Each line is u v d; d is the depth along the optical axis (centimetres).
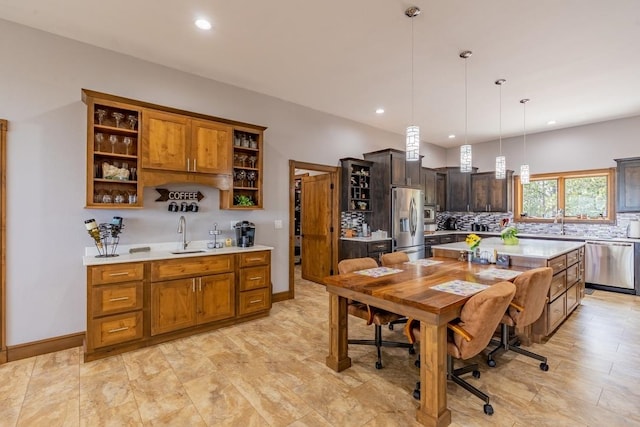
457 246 398
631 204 502
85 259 282
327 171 520
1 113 270
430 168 676
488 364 263
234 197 393
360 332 338
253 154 417
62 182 296
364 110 501
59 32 289
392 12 252
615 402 212
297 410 204
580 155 578
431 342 188
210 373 250
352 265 294
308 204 590
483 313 186
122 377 243
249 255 365
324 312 401
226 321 351
